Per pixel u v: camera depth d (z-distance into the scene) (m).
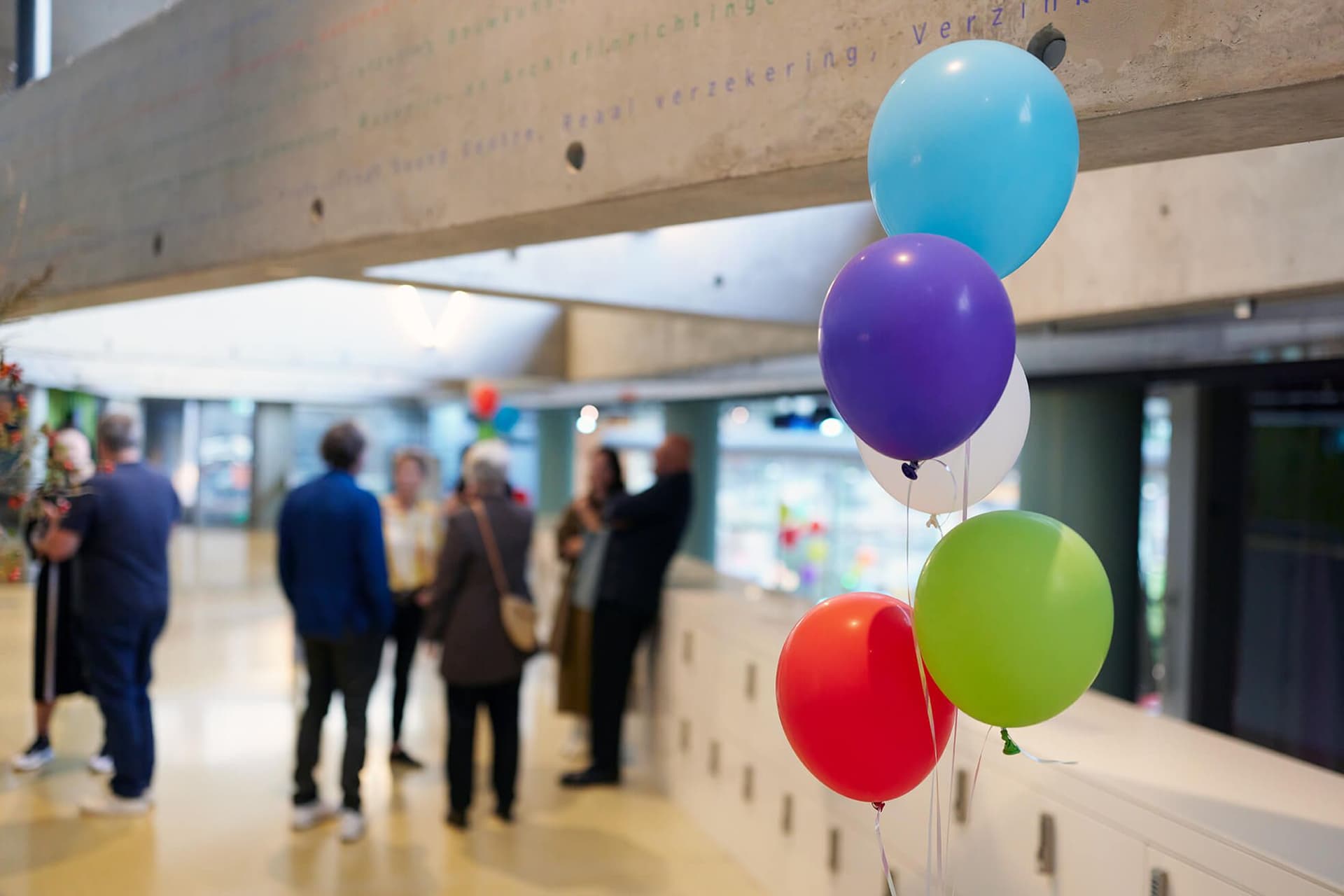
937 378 1.34
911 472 1.49
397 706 4.85
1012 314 1.40
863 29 2.00
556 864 3.83
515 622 4.05
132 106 3.90
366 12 3.00
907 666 1.65
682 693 4.48
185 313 7.57
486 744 5.28
